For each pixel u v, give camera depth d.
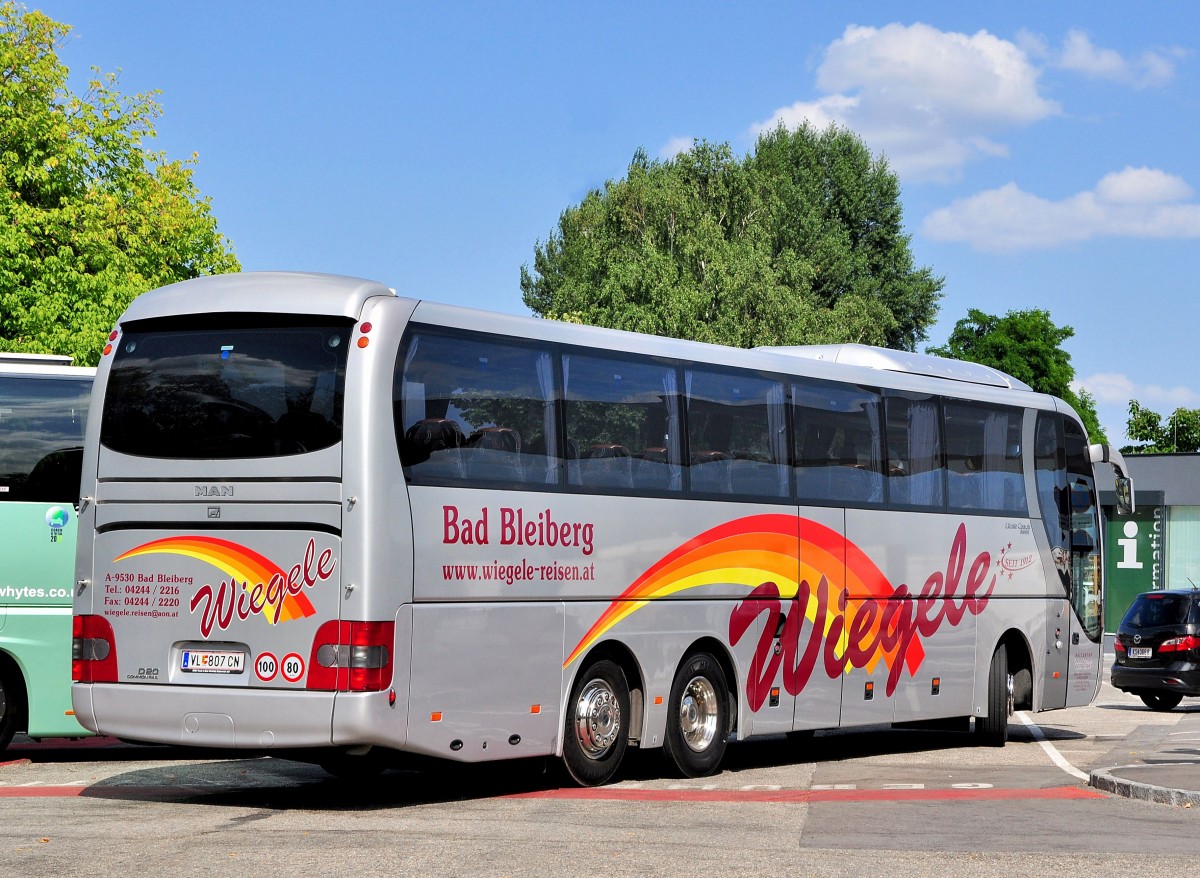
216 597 11.91
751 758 17.09
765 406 15.51
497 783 14.09
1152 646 26.72
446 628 11.98
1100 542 20.72
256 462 11.83
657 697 14.02
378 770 13.66
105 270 35.59
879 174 81.06
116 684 12.23
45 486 15.98
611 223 70.69
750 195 71.19
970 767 16.09
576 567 13.20
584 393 13.48
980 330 92.12
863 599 16.56
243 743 11.66
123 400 12.44
